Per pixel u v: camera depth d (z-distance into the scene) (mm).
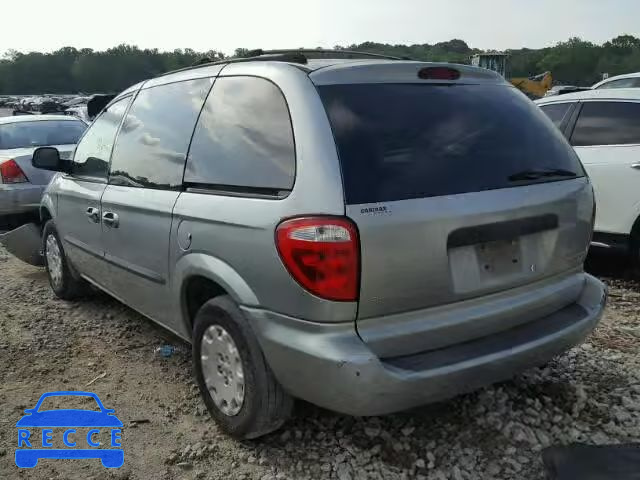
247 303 2717
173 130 3445
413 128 2689
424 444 2967
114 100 4457
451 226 2566
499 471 2775
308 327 2480
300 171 2529
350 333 2441
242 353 2811
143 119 3830
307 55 3287
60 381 3809
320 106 2592
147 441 3121
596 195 5633
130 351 4246
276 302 2582
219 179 2977
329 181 2438
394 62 2861
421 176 2576
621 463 2756
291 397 2828
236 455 2957
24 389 3711
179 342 4387
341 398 2434
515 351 2693
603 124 5734
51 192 5086
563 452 2857
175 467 2895
